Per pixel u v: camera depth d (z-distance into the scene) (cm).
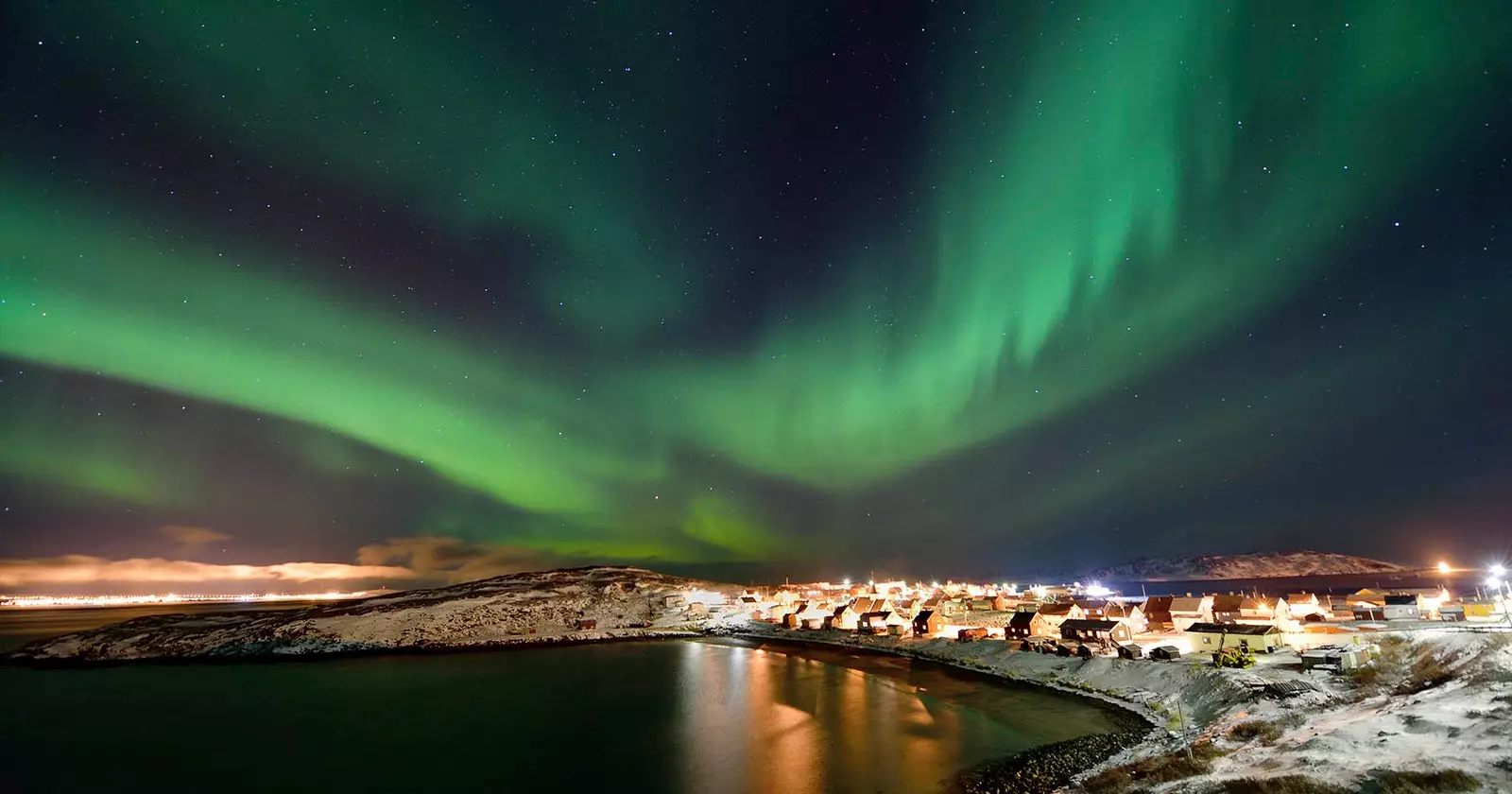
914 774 4125
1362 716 3391
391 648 12331
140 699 7925
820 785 4038
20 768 5100
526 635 13775
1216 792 2573
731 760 4681
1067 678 6712
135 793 4512
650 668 9469
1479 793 2102
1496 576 8038
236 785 4597
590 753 5034
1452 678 3822
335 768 4888
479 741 5538
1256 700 4497
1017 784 3762
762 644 12388
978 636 9875
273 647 12381
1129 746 4306
